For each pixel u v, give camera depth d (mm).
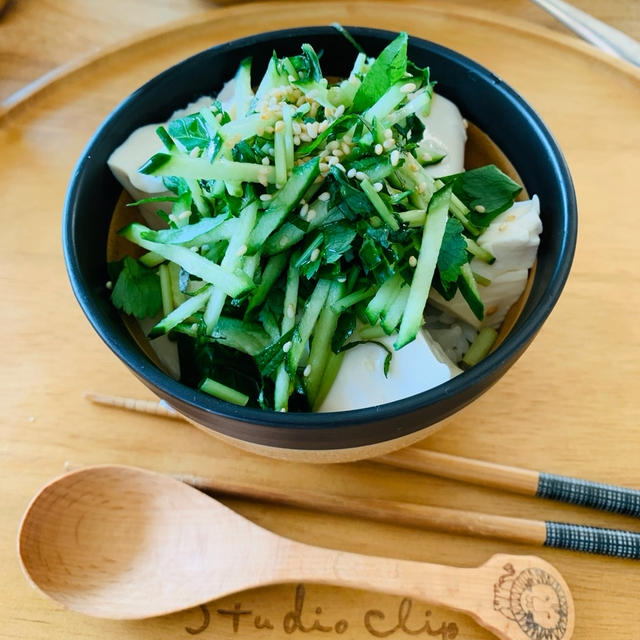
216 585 243
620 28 363
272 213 238
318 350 241
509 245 247
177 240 247
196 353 255
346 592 247
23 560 246
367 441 221
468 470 259
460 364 267
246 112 259
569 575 246
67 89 347
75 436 275
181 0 381
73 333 293
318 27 280
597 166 313
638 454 263
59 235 313
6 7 383
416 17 354
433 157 265
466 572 241
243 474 267
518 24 347
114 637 242
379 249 233
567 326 284
